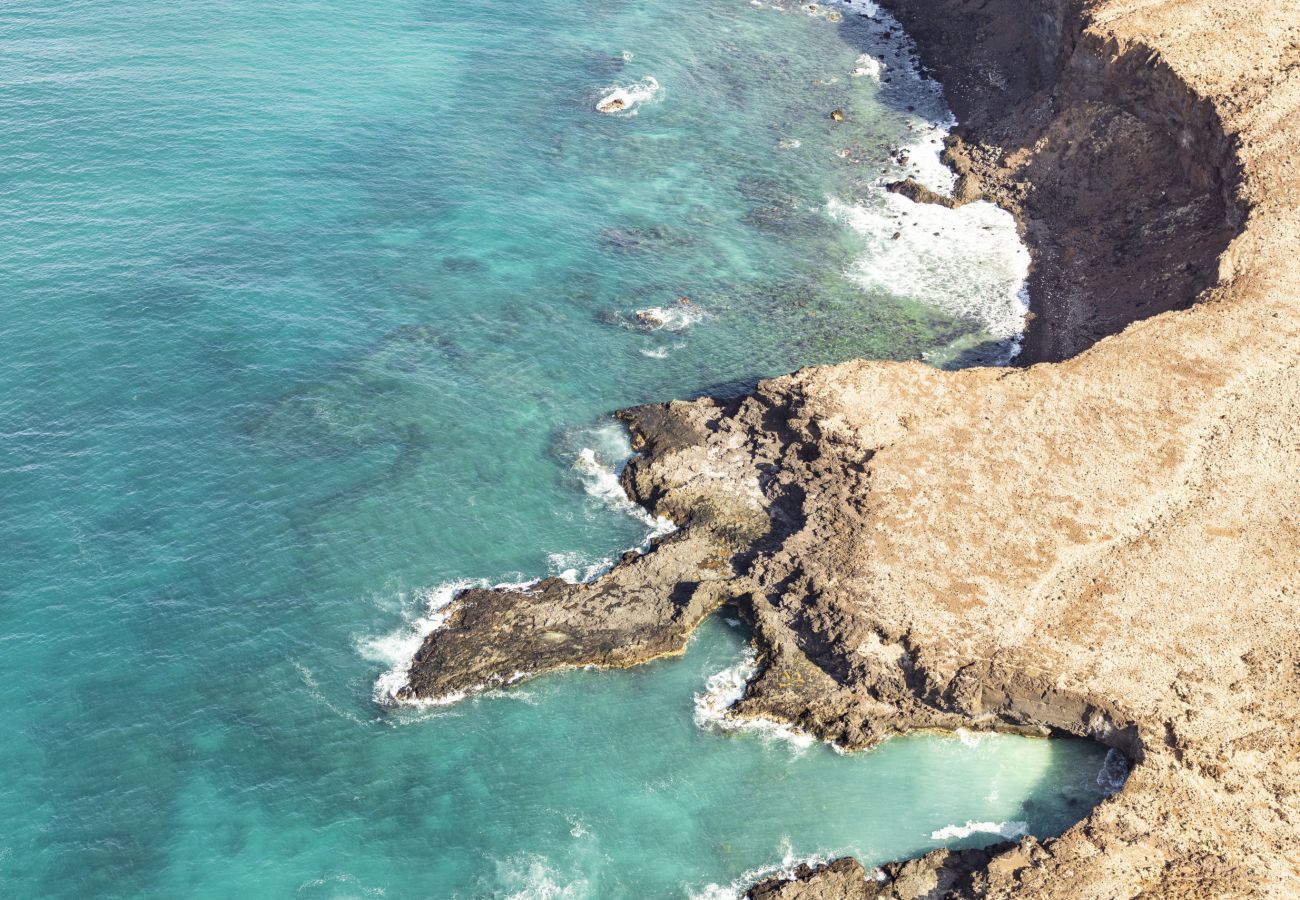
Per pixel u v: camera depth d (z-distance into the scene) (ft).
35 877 166.91
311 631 201.46
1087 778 182.91
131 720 186.29
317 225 287.89
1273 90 273.13
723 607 209.36
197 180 293.84
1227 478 211.20
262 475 226.38
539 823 178.19
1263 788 168.66
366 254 282.36
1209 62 282.77
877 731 188.75
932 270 293.43
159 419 234.17
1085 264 284.82
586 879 171.53
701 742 190.08
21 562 205.57
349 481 227.81
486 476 231.91
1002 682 185.47
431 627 203.41
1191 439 218.38
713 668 200.03
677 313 277.23
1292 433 216.95
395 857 172.96
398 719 190.70
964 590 198.39
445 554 215.92
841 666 194.49
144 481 221.87
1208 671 183.42
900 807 181.27
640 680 198.39
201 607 203.00
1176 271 263.70
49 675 190.49
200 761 182.39
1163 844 164.04
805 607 201.77
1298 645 185.06
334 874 170.30
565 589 209.26
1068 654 187.62
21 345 243.40
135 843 171.63
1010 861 166.50
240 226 283.18
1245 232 252.83
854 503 213.87
